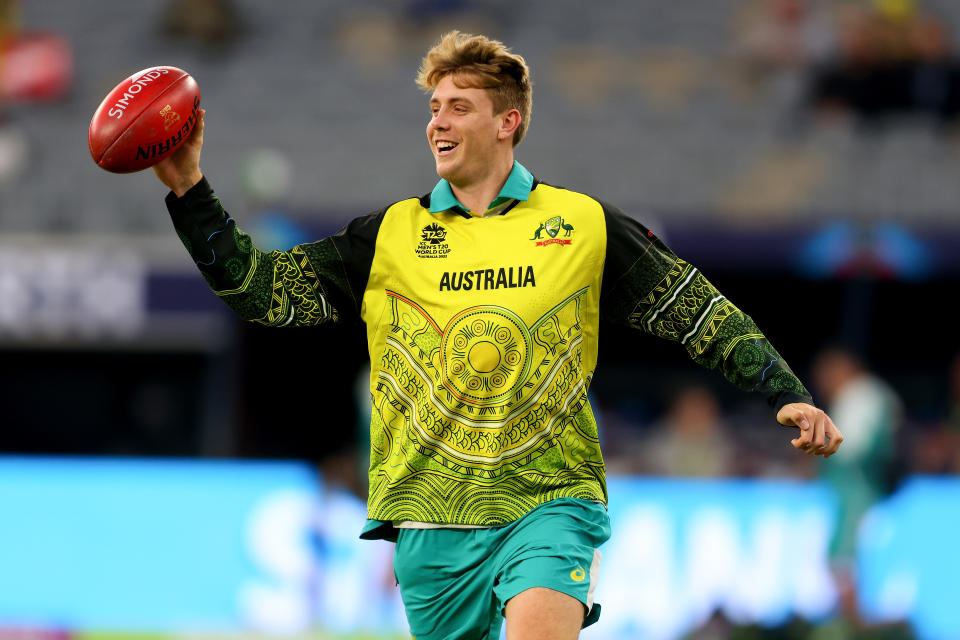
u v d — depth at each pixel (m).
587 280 12.74
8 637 30.38
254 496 31.36
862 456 29.88
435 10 59.53
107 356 48.44
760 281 49.59
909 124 51.53
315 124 52.78
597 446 12.99
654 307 13.05
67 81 55.12
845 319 48.62
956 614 30.70
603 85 55.94
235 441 42.75
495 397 12.52
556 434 12.62
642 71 57.06
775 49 56.06
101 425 48.59
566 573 12.12
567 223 12.83
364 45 58.22
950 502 30.97
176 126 12.35
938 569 30.77
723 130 52.84
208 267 12.42
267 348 49.19
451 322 12.61
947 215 47.34
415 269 12.81
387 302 12.91
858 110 52.19
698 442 36.56
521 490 12.56
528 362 12.52
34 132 51.69
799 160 50.25
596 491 12.87
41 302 39.16
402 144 51.72
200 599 31.03
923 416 49.50
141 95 12.41
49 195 47.53
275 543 31.16
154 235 45.19
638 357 49.25
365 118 53.50
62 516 31.39
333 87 55.19
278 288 12.74
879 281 49.75
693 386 48.72
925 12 56.12
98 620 30.97
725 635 29.97
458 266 12.73
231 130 51.91
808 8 56.25
